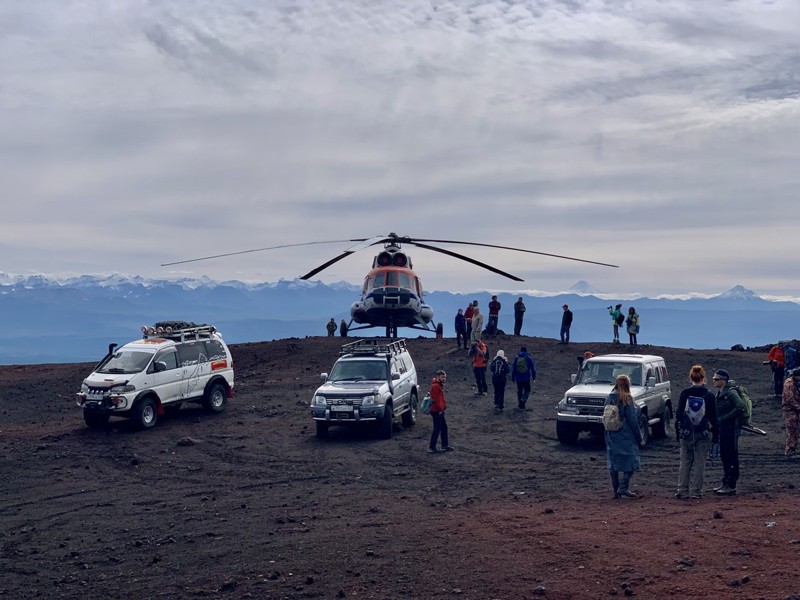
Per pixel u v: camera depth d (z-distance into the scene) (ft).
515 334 131.85
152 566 34.60
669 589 26.43
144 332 83.25
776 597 24.77
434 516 41.11
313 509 45.09
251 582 31.04
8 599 31.17
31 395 100.53
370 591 28.81
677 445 64.64
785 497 42.14
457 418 79.61
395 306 125.80
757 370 100.83
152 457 64.64
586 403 63.93
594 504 42.32
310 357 118.83
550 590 27.32
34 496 52.24
